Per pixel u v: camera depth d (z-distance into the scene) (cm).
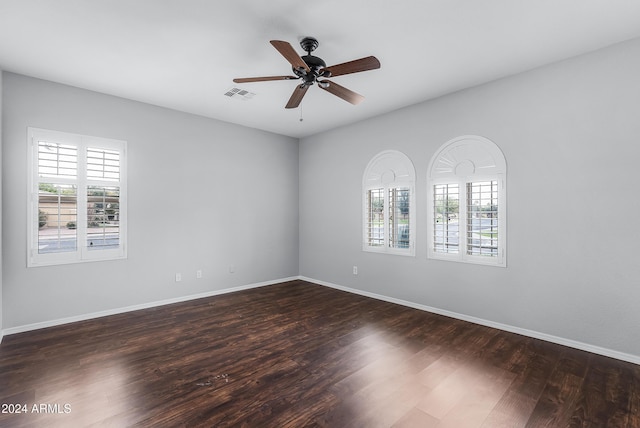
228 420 191
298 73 247
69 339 311
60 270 353
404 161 429
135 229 406
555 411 199
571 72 293
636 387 226
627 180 266
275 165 564
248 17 234
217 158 486
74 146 361
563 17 233
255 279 537
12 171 324
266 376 242
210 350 288
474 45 273
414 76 333
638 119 260
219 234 489
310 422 189
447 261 385
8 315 322
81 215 366
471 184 366
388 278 452
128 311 400
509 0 215
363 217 484
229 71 324
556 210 302
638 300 261
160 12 228
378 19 237
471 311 364
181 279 448
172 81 348
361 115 464
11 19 236
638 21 238
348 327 347
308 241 585
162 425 186
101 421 189
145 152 414
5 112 320
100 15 232
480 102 353
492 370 251
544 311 310
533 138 316
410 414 196
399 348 292
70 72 325
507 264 335
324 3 219
